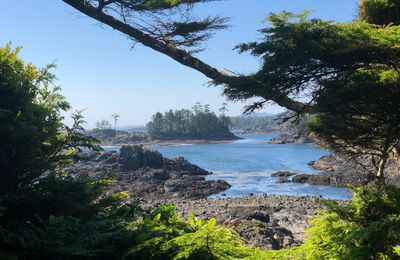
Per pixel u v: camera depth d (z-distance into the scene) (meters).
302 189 36.84
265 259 3.57
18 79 4.39
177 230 4.04
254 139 196.75
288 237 12.65
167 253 3.68
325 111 5.93
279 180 43.44
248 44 5.86
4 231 3.37
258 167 59.62
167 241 3.68
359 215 3.83
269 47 5.61
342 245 3.54
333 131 6.53
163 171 46.50
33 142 4.22
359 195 3.98
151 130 190.25
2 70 4.41
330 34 5.53
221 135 192.75
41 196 4.18
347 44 5.22
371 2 7.09
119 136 189.25
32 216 4.16
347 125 6.35
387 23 7.11
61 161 4.81
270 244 11.51
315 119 6.97
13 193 4.04
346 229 3.65
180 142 177.25
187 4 8.89
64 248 3.43
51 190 4.33
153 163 51.06
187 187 38.72
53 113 4.69
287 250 3.75
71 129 4.80
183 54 9.17
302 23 5.63
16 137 4.08
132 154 50.06
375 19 7.18
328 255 3.63
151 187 38.84
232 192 36.09
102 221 4.17
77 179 4.68
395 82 5.32
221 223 15.19
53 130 4.44
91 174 42.12
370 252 3.39
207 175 50.34
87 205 4.55
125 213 4.79
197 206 25.03
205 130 192.00
